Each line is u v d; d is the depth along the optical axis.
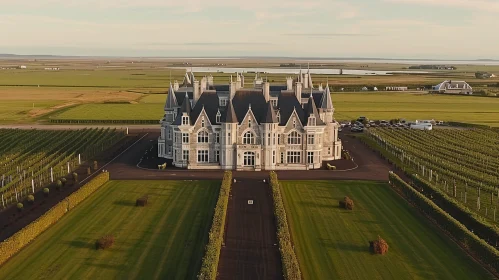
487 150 192.25
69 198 111.44
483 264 84.06
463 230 93.12
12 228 101.06
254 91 162.62
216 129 157.75
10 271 79.88
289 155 160.00
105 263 83.19
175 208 113.69
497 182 140.25
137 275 78.81
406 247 91.25
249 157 157.00
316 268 81.94
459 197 127.75
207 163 158.75
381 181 141.38
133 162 166.75
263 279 77.31
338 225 103.06
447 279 78.50
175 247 90.06
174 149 161.00
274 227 100.75
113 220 104.94
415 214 110.56
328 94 171.75
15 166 160.62
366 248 90.62
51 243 91.62
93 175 147.25
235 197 122.50
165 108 173.62
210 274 73.00
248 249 89.25
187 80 197.38
